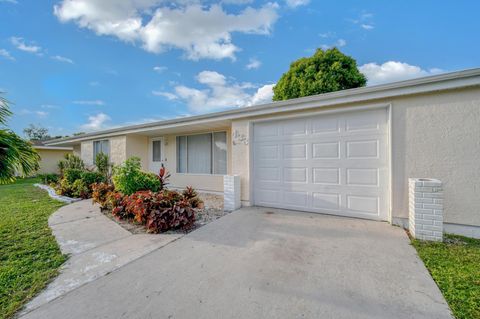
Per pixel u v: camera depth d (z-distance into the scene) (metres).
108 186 6.66
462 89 3.74
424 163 4.01
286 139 5.65
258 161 6.07
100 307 2.07
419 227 3.61
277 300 2.14
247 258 3.04
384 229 4.09
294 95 14.64
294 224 4.48
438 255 3.01
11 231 4.27
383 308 2.01
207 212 5.54
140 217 4.42
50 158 19.12
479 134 3.65
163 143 10.07
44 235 4.04
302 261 2.92
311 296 2.19
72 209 6.09
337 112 4.95
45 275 2.65
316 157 5.27
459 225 3.77
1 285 2.44
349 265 2.79
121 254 3.24
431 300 2.10
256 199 6.11
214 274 2.64
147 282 2.49
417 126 4.05
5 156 3.26
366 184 4.73
